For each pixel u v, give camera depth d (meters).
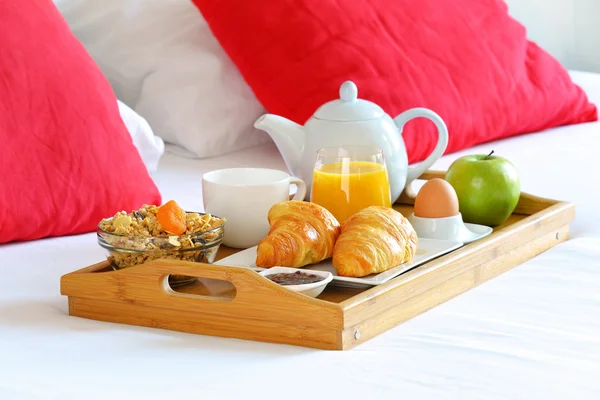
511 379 0.91
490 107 2.21
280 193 1.34
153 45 2.17
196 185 1.85
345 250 1.12
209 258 1.19
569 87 2.41
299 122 2.02
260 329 1.04
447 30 2.22
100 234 1.17
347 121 1.42
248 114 2.17
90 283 1.13
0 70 1.58
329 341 1.00
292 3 2.06
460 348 0.98
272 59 2.04
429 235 1.32
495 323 1.06
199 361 0.98
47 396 0.91
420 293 1.11
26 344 1.06
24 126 1.56
